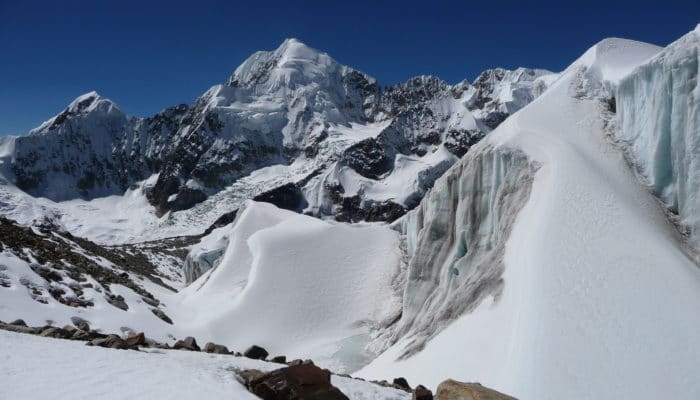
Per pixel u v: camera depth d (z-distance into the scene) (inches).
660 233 1459.2
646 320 1053.8
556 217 1406.3
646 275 1157.1
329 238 2992.1
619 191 1573.6
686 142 1587.1
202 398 603.5
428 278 2126.0
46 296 1443.2
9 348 692.7
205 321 2399.1
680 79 1620.3
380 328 2427.4
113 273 2509.8
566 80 2190.0
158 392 598.5
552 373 989.2
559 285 1179.3
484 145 2028.8
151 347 949.8
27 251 1732.3
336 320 2549.2
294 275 2731.3
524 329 1115.9
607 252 1249.4
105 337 935.0
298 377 701.3
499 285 1424.7
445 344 1409.9
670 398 913.5
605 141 1861.5
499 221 1747.0
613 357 995.3
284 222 3243.1
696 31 1686.8
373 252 2945.4
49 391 553.6
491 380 1090.1
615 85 1958.7
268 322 2491.4
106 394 566.9
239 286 2859.3
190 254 4264.3
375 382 992.2
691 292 1111.0
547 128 1916.8
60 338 880.3
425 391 795.4
